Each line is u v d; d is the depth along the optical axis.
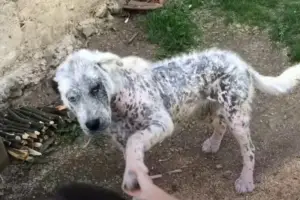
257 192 2.42
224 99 2.32
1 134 2.67
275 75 2.97
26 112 2.79
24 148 2.65
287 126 2.70
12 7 2.85
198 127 2.71
